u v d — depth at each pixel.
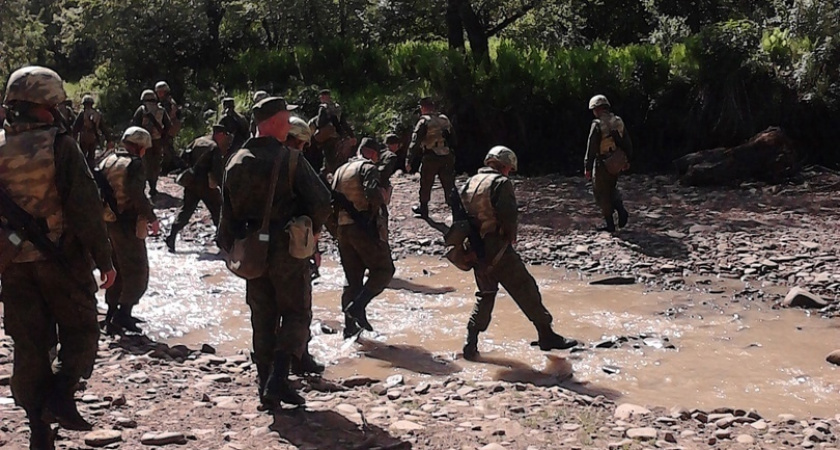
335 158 15.03
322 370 6.99
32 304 4.26
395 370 7.14
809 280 10.09
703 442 5.34
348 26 28.27
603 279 10.34
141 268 7.68
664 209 14.62
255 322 5.50
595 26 27.09
